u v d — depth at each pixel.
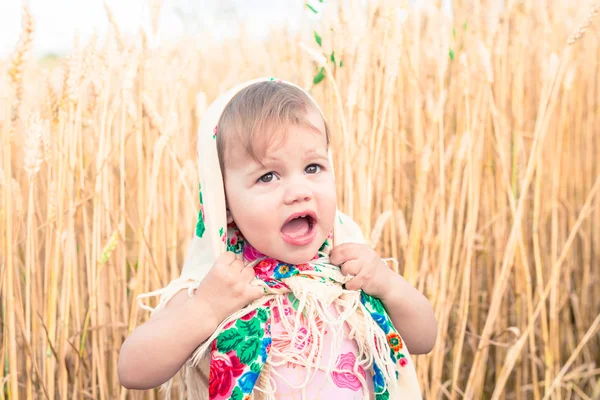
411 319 1.11
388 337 1.06
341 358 1.00
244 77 2.49
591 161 2.30
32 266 1.46
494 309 1.74
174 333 0.96
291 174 0.96
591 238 2.33
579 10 2.31
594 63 2.34
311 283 1.00
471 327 1.98
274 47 2.51
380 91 1.79
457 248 1.75
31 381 1.44
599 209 2.26
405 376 1.10
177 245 1.90
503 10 2.02
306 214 0.95
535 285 2.14
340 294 1.02
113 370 1.67
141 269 1.60
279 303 0.99
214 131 1.03
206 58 2.65
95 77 1.59
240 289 0.97
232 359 0.95
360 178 1.64
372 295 1.07
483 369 1.84
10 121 1.42
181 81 1.65
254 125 0.95
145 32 1.70
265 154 0.95
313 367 0.97
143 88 1.69
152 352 0.96
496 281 1.97
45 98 1.69
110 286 1.68
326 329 1.00
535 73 2.30
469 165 1.72
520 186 1.98
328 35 1.67
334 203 1.00
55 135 1.60
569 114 2.24
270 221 0.95
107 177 1.65
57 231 1.48
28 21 1.40
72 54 1.52
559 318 2.18
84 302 1.73
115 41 1.62
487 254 2.06
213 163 1.03
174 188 1.73
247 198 0.96
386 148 1.85
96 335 1.58
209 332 0.96
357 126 1.74
